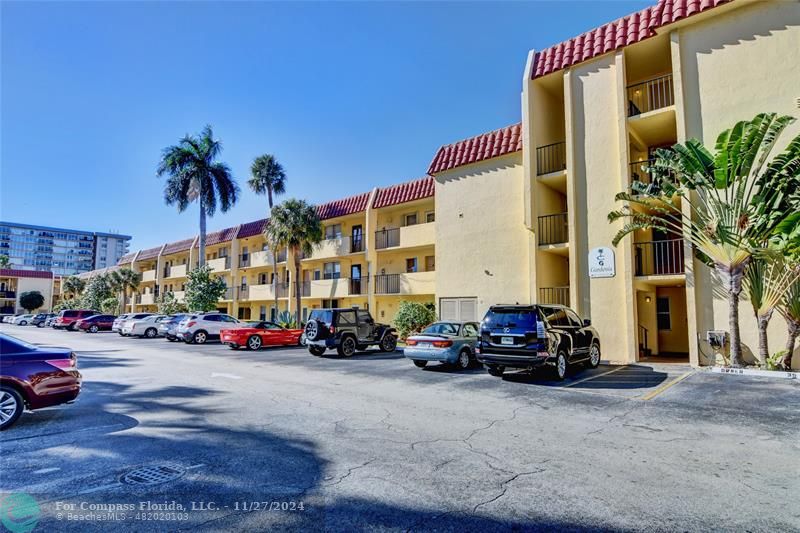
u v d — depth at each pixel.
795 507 3.87
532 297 16.03
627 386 9.76
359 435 6.11
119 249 171.75
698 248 12.16
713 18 13.04
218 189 35.19
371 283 25.56
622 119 14.29
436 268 20.14
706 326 12.31
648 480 4.49
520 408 7.75
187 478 4.57
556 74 16.38
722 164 10.98
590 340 12.66
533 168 16.31
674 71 13.40
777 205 10.72
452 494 4.18
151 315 30.92
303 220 27.80
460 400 8.45
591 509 3.86
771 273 11.05
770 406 7.59
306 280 32.88
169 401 8.40
